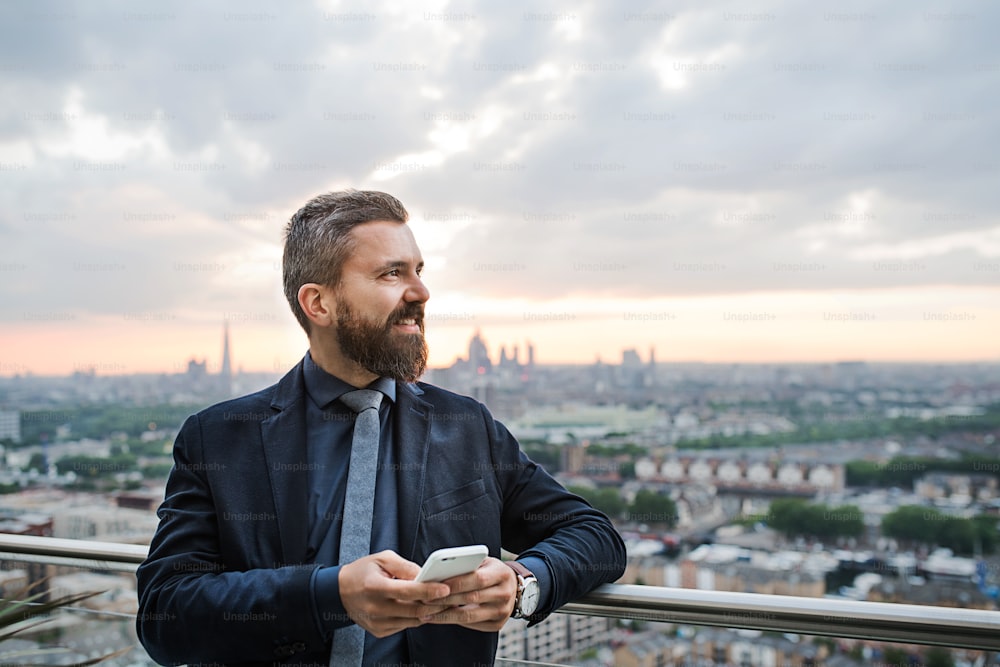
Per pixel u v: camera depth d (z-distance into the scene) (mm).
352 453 1078
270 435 1079
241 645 922
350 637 994
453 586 875
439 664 1025
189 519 1023
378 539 1044
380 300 1059
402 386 1172
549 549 1085
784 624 1149
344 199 1106
